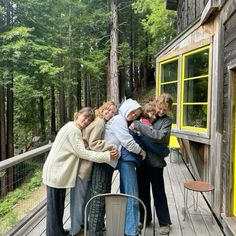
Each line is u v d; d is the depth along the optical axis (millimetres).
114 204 2746
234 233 3184
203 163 5230
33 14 13953
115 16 17547
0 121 13625
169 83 7039
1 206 5129
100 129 3148
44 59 14000
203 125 5016
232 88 3637
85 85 24453
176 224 4023
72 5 17688
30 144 17844
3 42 12516
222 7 4012
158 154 3492
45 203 4594
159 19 16609
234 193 3678
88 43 19531
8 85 13453
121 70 22656
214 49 4551
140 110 3359
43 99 18828
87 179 3232
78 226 3404
